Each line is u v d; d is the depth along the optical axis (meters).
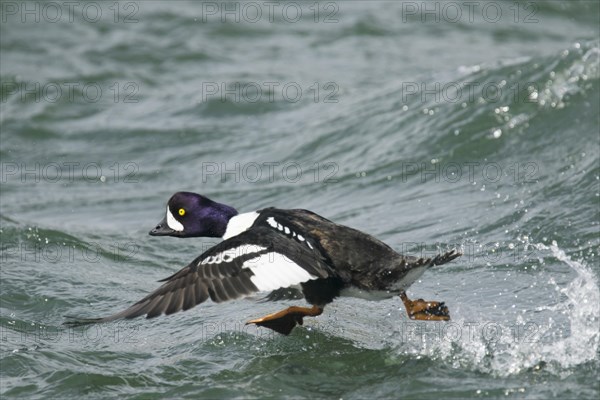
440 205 13.73
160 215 15.18
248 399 8.67
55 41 22.45
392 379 8.88
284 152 17.16
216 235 10.31
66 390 8.98
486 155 15.12
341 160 16.36
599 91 15.59
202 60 21.81
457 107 16.42
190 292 8.29
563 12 24.20
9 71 21.02
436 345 9.40
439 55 21.78
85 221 14.95
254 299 10.34
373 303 10.69
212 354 9.66
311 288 9.16
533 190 13.38
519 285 10.71
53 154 18.05
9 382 9.13
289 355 9.52
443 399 8.37
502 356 9.02
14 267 12.20
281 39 22.92
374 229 13.26
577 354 8.85
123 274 12.34
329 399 8.59
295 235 9.05
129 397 8.82
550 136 15.01
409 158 15.62
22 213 15.41
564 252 11.34
